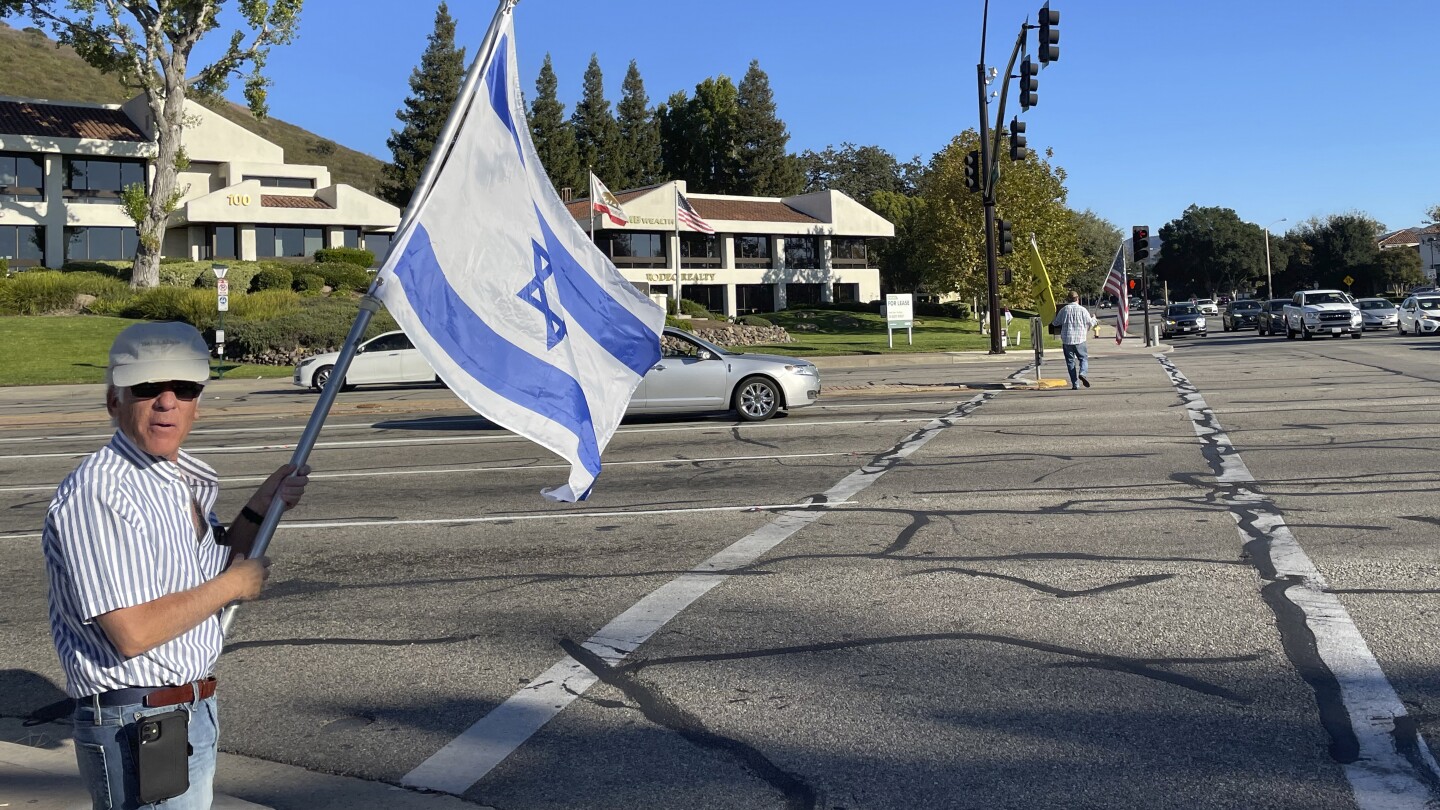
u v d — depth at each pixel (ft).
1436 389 60.95
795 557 26.48
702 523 30.78
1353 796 13.69
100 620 8.57
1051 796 13.94
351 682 18.99
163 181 156.25
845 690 17.79
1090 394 64.90
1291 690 17.12
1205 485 34.09
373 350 91.35
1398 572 23.40
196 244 190.60
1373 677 17.51
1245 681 17.57
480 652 20.31
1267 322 157.38
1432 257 369.71
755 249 228.02
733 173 335.26
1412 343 113.91
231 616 10.57
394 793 14.69
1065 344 68.74
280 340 120.88
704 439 49.06
